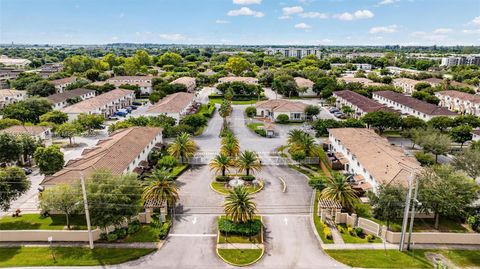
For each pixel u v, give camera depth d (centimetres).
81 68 18688
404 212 3991
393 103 10938
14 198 4444
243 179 5875
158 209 4788
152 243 4125
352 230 4341
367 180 5362
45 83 12288
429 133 6900
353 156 5988
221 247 4041
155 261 3803
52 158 5688
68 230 4175
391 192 4244
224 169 5894
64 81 14425
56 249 3994
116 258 3834
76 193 4131
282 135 8606
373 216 4612
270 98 13600
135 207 4191
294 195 5372
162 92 12662
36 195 5306
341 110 11000
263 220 4653
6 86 14725
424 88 13262
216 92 14775
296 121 9975
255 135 8619
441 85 13388
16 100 11431
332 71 18638
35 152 5856
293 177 6066
